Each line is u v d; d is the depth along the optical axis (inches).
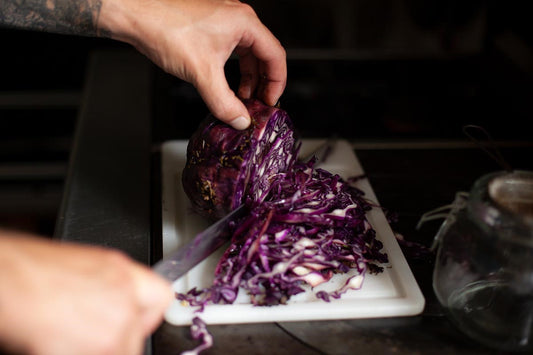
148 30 28.2
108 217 31.2
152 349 24.7
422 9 44.1
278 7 44.6
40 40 47.4
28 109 48.9
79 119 39.7
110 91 42.9
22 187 49.7
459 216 25.3
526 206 23.8
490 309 25.0
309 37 45.6
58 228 30.5
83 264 18.4
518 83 41.3
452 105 42.8
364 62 45.7
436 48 45.4
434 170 35.5
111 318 17.9
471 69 45.2
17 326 17.1
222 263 27.3
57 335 17.3
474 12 43.8
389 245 29.2
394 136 40.3
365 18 44.7
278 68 30.8
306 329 25.5
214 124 29.1
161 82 44.0
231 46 28.6
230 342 25.0
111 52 48.3
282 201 29.3
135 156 36.1
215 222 30.1
